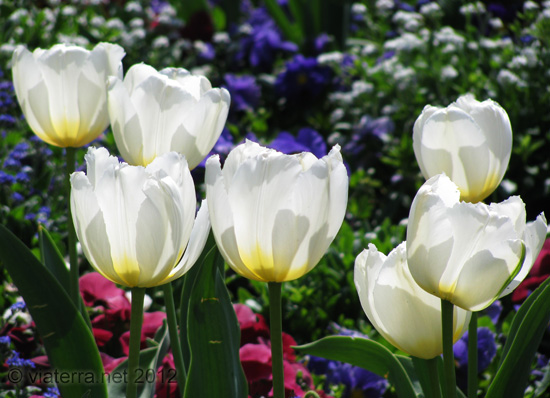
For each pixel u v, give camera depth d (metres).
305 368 1.18
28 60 0.99
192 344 0.92
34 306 0.93
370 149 2.24
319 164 0.87
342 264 1.40
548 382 1.14
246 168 0.87
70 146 1.02
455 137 0.97
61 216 1.52
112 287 1.26
